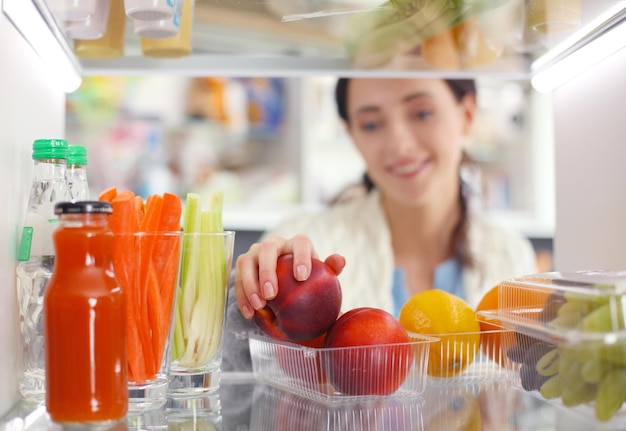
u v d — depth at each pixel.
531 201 2.97
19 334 0.85
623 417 0.70
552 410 0.80
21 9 0.79
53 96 1.07
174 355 0.86
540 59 1.13
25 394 0.83
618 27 0.91
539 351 0.85
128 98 2.92
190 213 0.89
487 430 0.71
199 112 2.95
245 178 2.98
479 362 0.99
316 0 0.87
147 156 2.93
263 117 2.98
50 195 0.85
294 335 0.87
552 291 0.79
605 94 1.02
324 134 2.96
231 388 0.98
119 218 0.78
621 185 0.98
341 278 2.83
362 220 2.88
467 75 1.22
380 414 0.79
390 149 2.84
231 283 1.12
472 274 2.88
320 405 0.85
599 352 0.70
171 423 0.76
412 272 2.85
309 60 1.17
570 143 1.16
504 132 2.97
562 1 0.86
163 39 1.02
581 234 1.12
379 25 0.96
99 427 0.67
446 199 2.87
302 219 2.91
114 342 0.68
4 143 0.78
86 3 0.84
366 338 0.83
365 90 2.85
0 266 0.76
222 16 0.95
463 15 0.92
